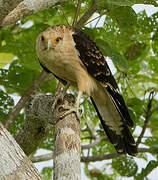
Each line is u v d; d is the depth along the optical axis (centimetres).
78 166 562
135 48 1118
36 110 834
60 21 1147
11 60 1205
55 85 1083
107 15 1032
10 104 1013
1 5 744
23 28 1192
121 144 922
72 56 870
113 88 930
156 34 1081
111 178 1173
